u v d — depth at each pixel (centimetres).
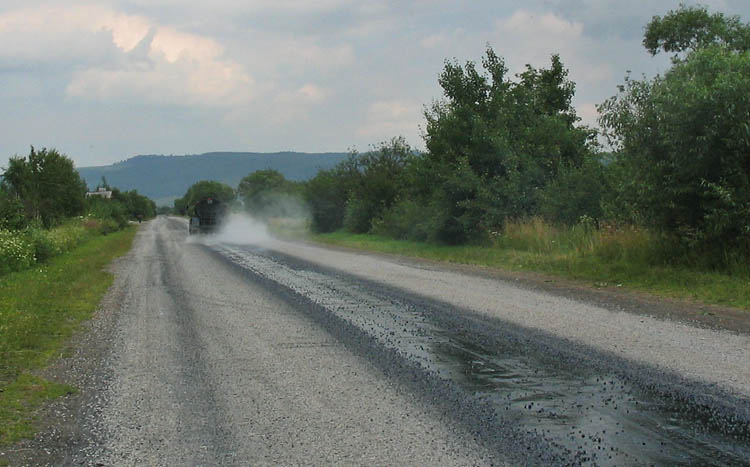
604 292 1241
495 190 2438
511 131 2666
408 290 1330
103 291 1423
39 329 949
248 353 793
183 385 657
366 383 648
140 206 13550
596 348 765
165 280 1638
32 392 635
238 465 448
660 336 825
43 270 1870
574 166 2489
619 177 1858
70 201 4653
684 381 621
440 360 733
